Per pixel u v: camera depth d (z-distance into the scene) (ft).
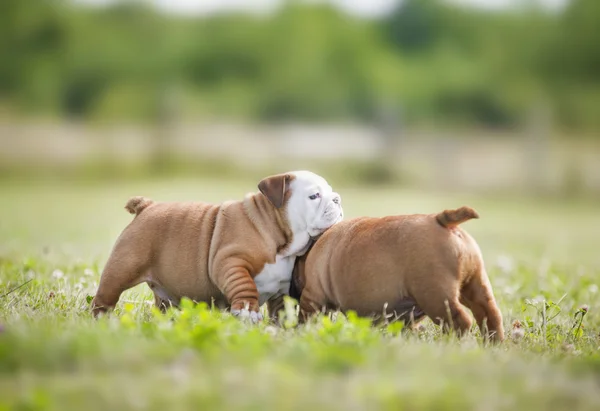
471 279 17.62
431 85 112.57
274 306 21.02
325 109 113.09
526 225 56.44
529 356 15.84
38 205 60.44
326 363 13.24
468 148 97.81
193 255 19.97
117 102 111.04
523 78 111.65
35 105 112.98
